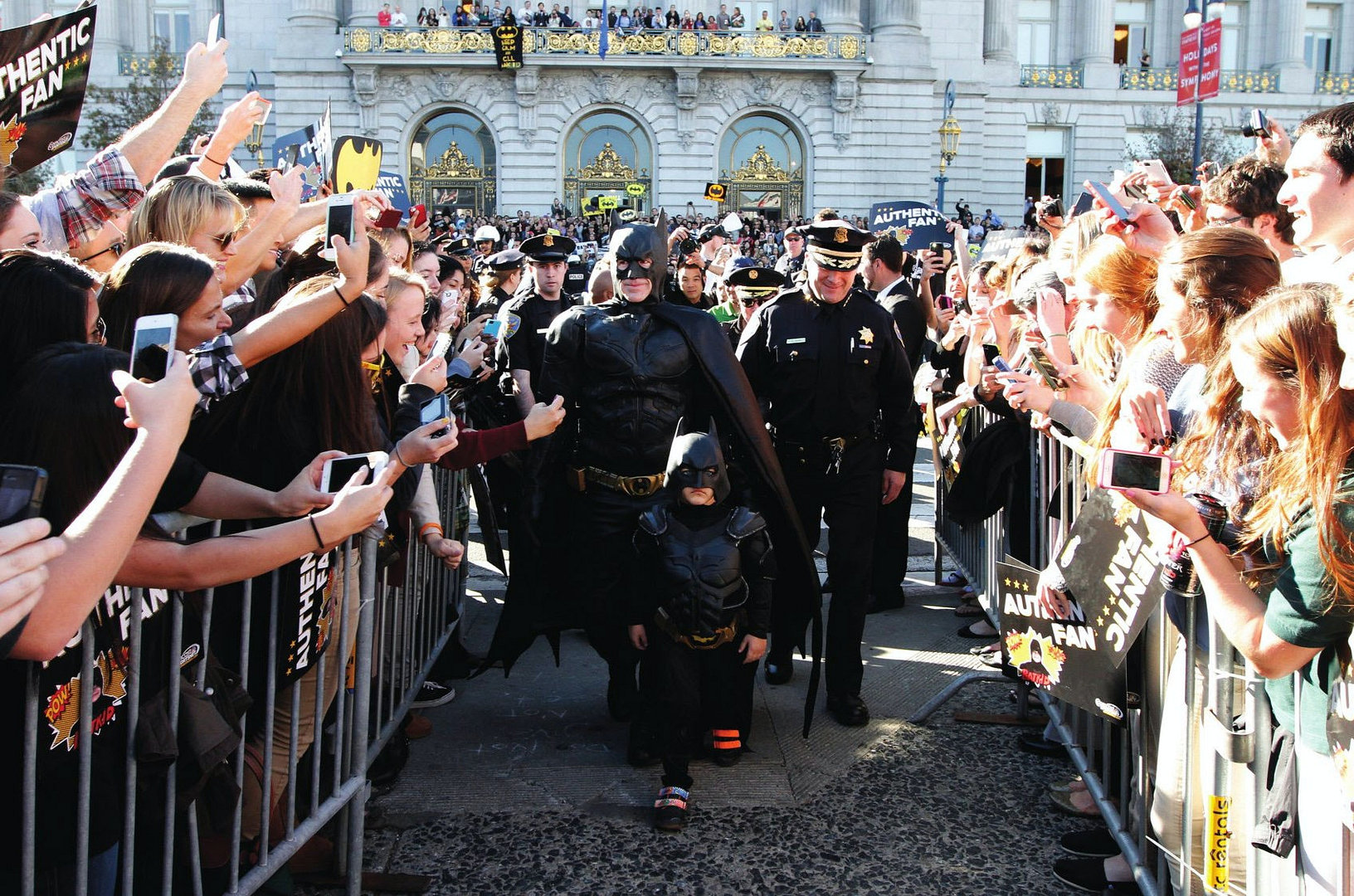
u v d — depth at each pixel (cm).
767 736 421
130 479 169
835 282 442
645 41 3338
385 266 340
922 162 3547
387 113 3338
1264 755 225
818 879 317
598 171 3450
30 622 158
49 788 195
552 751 409
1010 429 445
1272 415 200
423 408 279
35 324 205
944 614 583
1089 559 295
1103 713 294
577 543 415
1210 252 253
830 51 3428
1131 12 4000
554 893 310
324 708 297
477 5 3475
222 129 379
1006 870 322
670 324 407
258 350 260
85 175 348
